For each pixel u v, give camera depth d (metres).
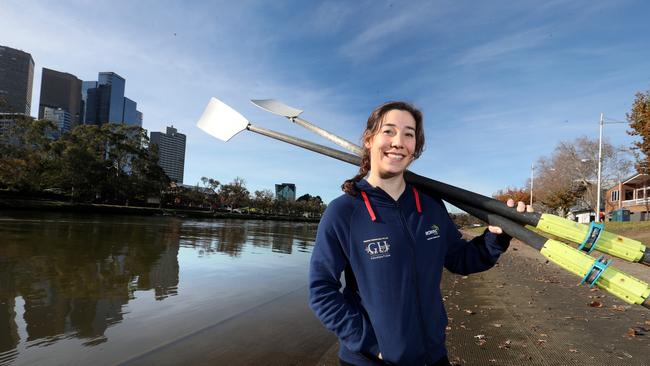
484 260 1.50
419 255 1.32
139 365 3.34
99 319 4.65
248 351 3.70
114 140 45.47
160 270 8.30
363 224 1.32
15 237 12.72
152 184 49.38
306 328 4.47
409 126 1.43
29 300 5.36
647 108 14.55
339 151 1.90
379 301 1.25
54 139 43.28
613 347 3.61
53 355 3.52
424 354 1.26
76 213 35.38
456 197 1.54
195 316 4.88
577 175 38.50
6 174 33.53
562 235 1.34
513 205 1.47
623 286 1.17
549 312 4.97
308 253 13.39
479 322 4.51
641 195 37.84
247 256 11.63
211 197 72.88
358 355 1.28
